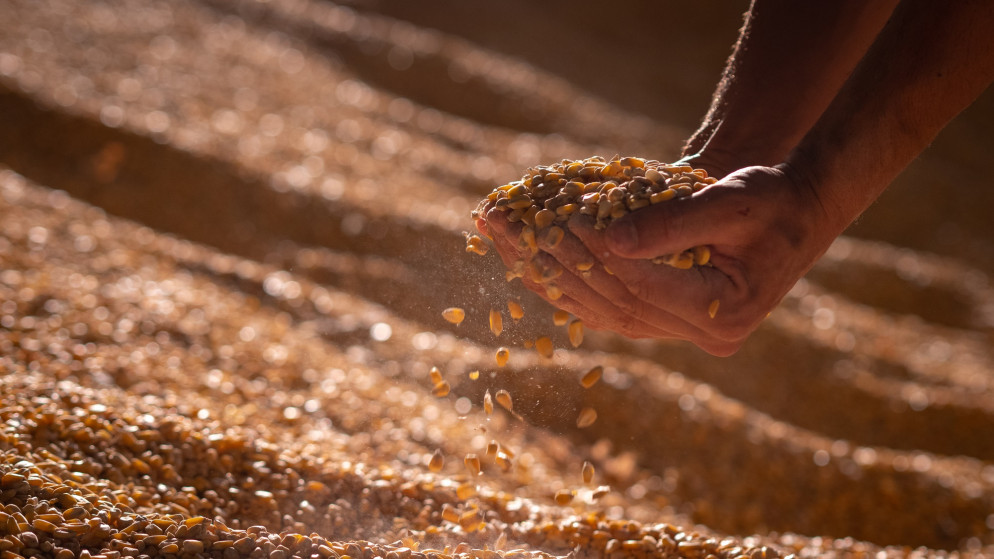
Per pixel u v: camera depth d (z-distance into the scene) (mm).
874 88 1338
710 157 1620
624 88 14633
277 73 9578
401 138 8750
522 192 1421
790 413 5027
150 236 5000
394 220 6094
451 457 2973
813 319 6477
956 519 3484
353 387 3381
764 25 1652
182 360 3180
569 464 3496
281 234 5910
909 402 5109
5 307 3225
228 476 1967
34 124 6270
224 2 11664
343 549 1473
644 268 1279
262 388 3092
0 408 1956
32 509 1465
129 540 1453
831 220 1369
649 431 3799
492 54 13883
